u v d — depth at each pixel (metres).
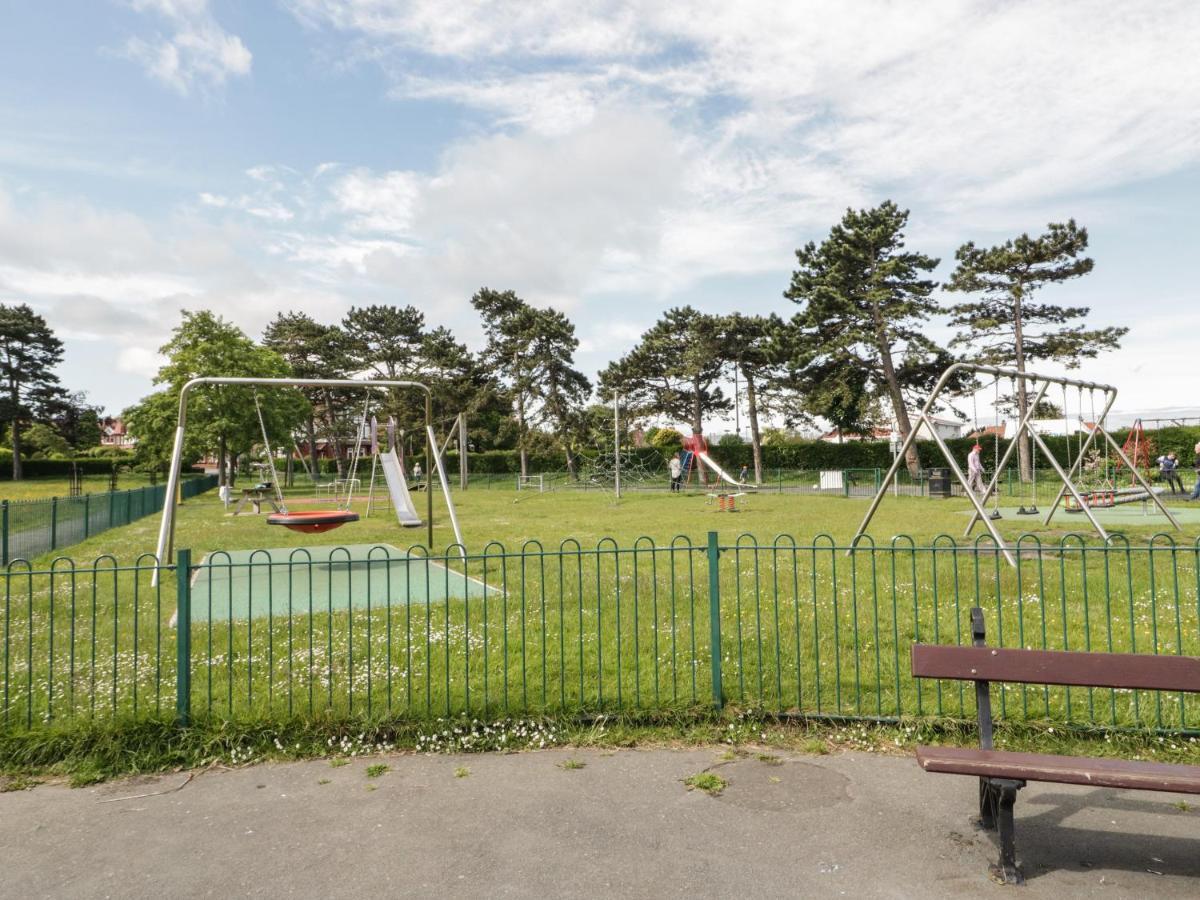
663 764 4.75
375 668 6.38
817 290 41.09
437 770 4.72
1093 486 23.41
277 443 49.19
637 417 54.34
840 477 37.75
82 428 79.81
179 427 12.60
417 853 3.75
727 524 20.12
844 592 9.25
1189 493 29.05
